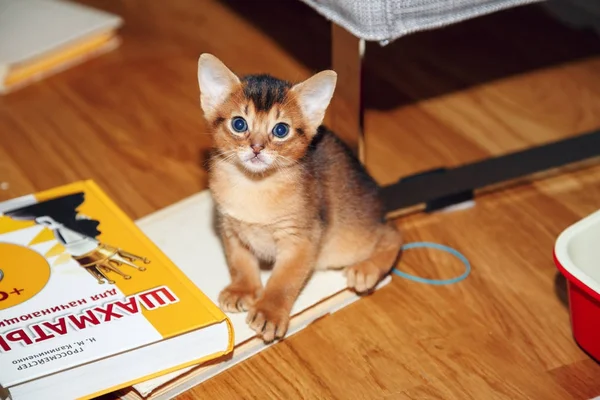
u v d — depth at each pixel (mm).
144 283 677
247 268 731
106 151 902
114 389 634
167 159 893
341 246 742
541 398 668
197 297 666
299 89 697
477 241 801
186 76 1008
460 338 713
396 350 704
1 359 619
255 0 1135
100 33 1040
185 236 773
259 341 696
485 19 1094
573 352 702
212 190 715
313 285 732
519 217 826
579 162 874
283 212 703
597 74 1012
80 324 644
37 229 716
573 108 965
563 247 678
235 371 687
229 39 1066
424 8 691
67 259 693
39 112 955
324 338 713
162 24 1097
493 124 944
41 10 1074
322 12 730
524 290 753
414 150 910
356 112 777
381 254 751
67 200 743
